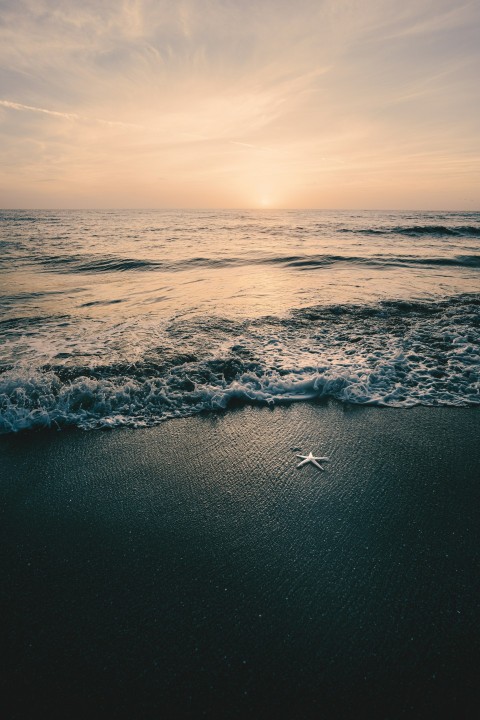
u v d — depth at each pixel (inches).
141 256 577.0
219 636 71.4
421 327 248.7
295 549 91.1
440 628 72.2
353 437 137.7
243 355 207.9
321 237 892.6
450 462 122.5
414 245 711.1
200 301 323.9
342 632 71.8
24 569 86.1
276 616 75.2
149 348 217.5
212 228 1226.6
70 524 99.5
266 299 325.4
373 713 59.3
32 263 522.9
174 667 66.4
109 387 169.8
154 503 107.0
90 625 73.7
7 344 224.4
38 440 137.6
